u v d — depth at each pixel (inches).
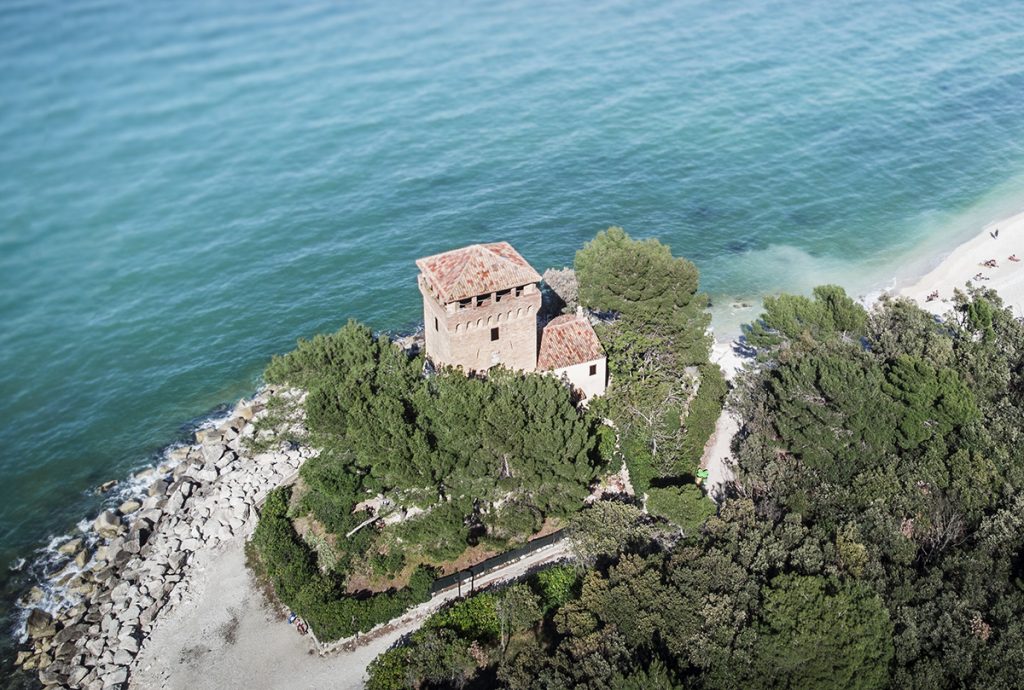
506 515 2207.2
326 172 5078.7
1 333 3799.2
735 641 1823.3
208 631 2222.0
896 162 5118.1
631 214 4581.7
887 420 2285.9
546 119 5659.5
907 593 1877.5
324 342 2549.2
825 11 7632.9
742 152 5246.1
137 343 3708.2
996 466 2142.0
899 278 3993.6
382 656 2044.8
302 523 2417.6
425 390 2298.2
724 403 2886.3
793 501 2197.3
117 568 2486.5
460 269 2332.7
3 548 2669.8
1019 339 2743.6
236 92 6343.5
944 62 6525.6
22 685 2162.9
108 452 3102.9
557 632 2053.4
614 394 2662.4
